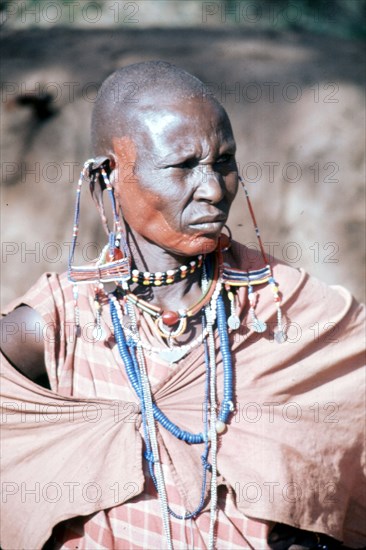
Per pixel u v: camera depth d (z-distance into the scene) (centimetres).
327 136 2328
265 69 2441
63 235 2300
